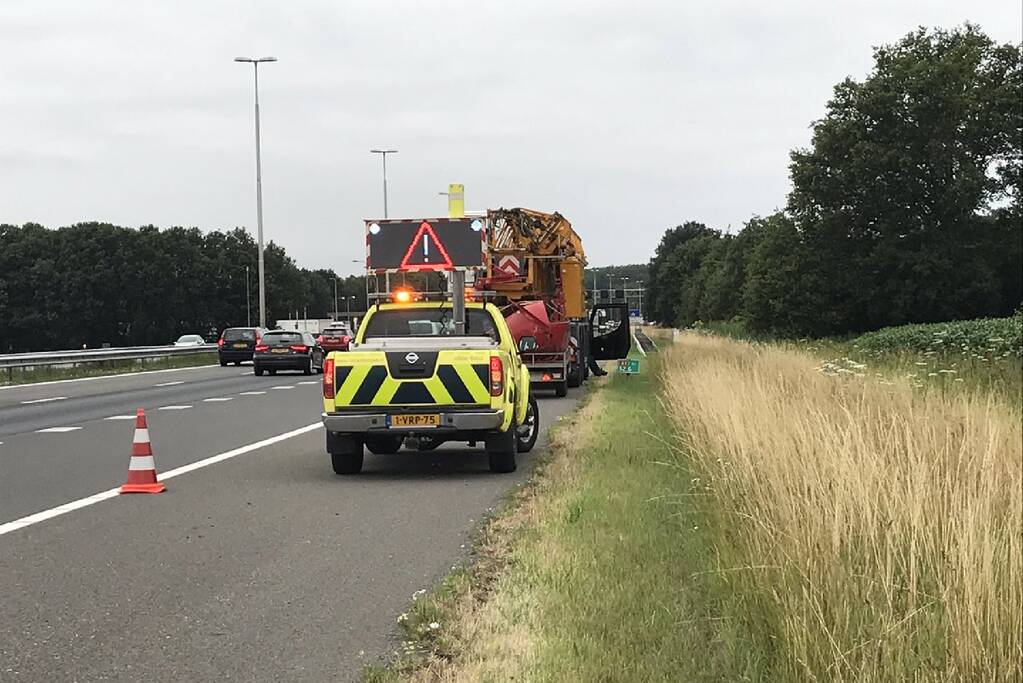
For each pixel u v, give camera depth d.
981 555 4.80
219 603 6.64
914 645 4.38
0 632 6.04
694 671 4.91
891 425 9.15
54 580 7.25
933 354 22.62
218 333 132.62
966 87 56.44
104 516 9.73
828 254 58.34
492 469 12.55
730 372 17.48
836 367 18.00
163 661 5.50
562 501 9.90
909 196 56.91
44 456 14.35
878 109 57.12
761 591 5.43
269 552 8.15
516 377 13.23
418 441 12.27
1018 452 9.21
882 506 6.07
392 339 12.70
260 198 56.66
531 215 26.94
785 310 58.44
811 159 59.56
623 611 5.98
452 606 6.35
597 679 4.87
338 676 5.24
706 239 148.62
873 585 4.95
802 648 4.44
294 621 6.23
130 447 15.38
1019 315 32.41
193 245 134.12
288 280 150.88
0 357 35.75
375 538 8.66
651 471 11.34
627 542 7.76
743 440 9.37
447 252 13.97
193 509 10.09
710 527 7.54
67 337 117.25
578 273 29.80
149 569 7.58
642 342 66.81
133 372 41.91
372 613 6.38
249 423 19.20
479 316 14.23
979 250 55.34
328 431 12.27
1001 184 57.44
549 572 7.00
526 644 5.50
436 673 5.13
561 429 17.31
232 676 5.26
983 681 4.05
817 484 6.71
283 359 38.75
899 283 56.06
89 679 5.23
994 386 15.47
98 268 117.38
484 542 8.41
